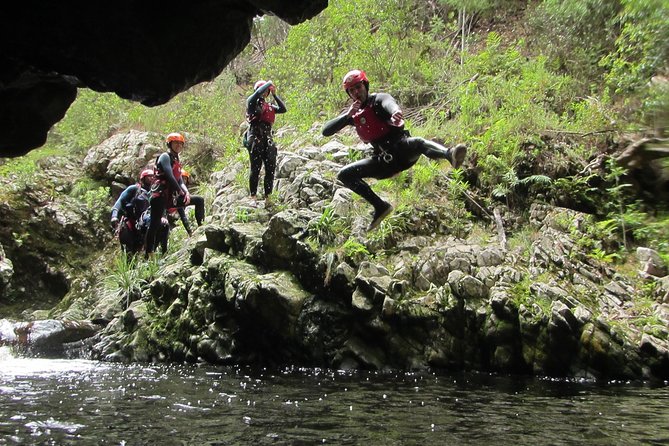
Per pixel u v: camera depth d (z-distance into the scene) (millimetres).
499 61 11742
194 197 9688
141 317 8523
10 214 12734
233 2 3799
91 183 13570
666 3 8969
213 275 8078
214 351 7688
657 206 8453
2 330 9312
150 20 3670
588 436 3904
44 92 4137
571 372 6461
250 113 9148
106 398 5172
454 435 3926
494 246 7848
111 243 12656
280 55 14250
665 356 6242
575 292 7059
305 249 7621
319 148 10266
